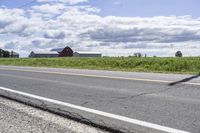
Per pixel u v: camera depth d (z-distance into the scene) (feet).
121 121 18.01
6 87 34.60
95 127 17.49
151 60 87.97
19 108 23.03
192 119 17.83
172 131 15.79
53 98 26.32
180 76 41.19
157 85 31.86
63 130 16.89
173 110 20.13
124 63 90.33
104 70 61.41
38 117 20.02
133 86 31.89
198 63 71.56
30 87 34.14
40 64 112.37
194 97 24.35
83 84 35.47
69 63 107.04
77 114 20.06
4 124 18.29
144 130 16.17
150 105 21.91
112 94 27.27
